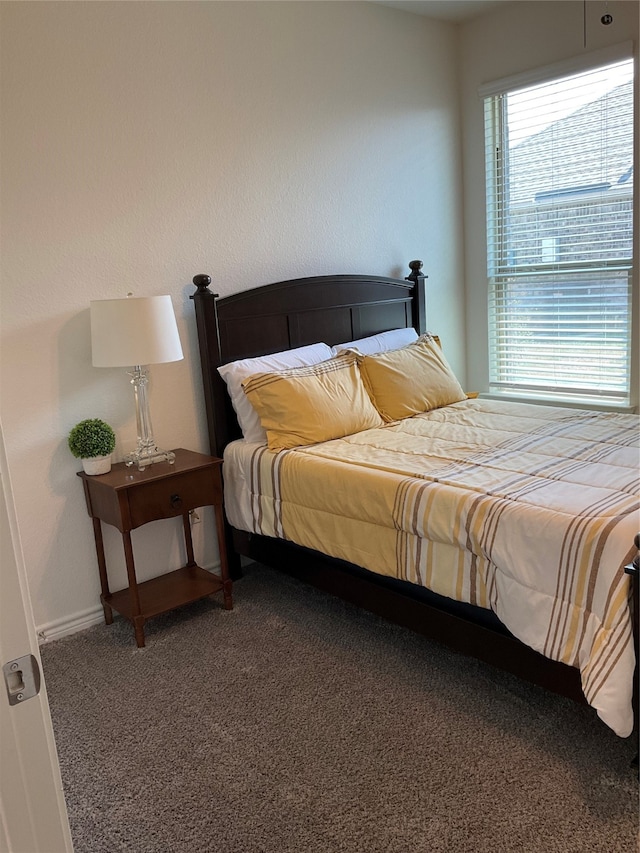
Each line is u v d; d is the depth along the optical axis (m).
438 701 2.21
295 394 2.89
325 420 2.91
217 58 3.04
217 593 3.13
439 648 2.54
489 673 2.35
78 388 2.79
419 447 2.73
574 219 3.76
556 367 4.01
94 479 2.68
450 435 2.90
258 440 3.02
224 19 3.05
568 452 2.55
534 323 4.07
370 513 2.37
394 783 1.85
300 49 3.34
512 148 3.97
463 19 3.94
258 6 3.16
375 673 2.39
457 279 4.31
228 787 1.88
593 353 3.82
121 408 2.92
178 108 2.95
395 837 1.67
